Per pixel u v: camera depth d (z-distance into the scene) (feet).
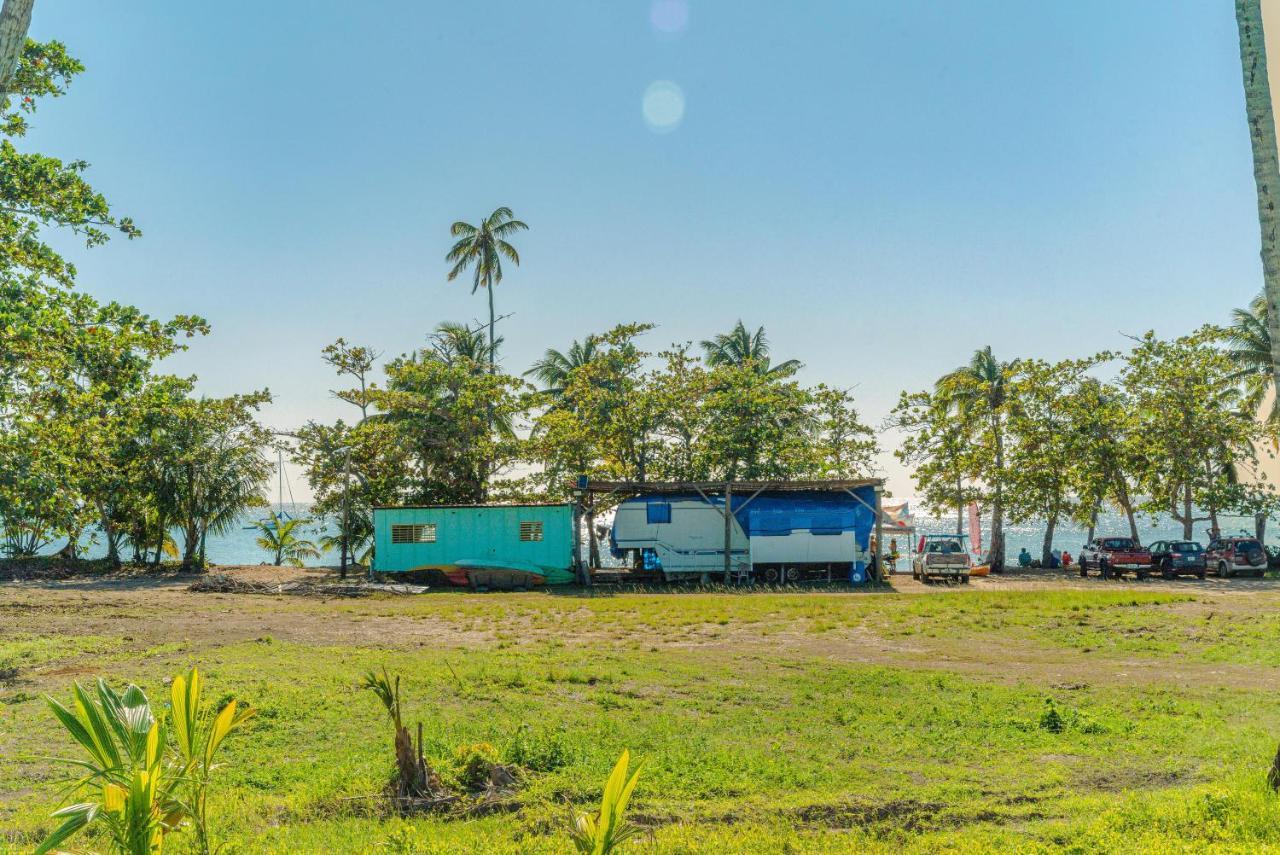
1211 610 74.33
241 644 59.62
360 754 32.12
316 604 92.43
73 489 61.57
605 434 146.10
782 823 25.46
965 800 27.71
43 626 69.67
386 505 136.05
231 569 139.13
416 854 22.20
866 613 77.92
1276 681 47.52
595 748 32.89
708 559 121.60
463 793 27.91
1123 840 22.67
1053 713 37.29
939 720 38.47
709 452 144.25
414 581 120.67
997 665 53.57
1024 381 146.61
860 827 25.31
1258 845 21.94
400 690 43.19
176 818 16.38
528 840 23.07
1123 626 66.64
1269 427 136.77
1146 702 41.78
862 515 121.90
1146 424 139.33
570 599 98.37
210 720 34.55
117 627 69.41
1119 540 129.70
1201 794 26.22
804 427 159.74
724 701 42.39
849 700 42.29
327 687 43.06
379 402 140.05
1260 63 28.43
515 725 36.29
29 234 56.65
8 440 56.90
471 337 178.91
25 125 59.72
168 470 133.08
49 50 57.98
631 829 16.53
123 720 15.78
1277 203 27.96
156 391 64.69
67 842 22.72
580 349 180.86
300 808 26.48
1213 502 134.62
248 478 137.08
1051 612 75.41
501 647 60.03
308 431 138.72
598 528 136.67
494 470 145.38
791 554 120.37
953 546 124.47
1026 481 143.43
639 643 62.13
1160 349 140.77
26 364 55.72
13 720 36.76
